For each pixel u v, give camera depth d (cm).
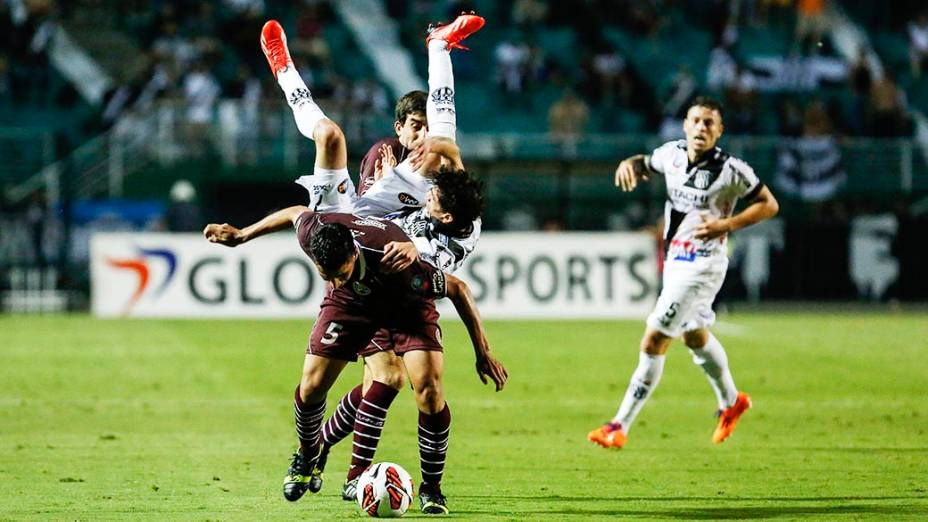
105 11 5181
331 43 5406
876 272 4375
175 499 1326
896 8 5812
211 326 3641
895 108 5009
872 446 1742
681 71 5062
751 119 5025
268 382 2420
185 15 5088
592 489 1410
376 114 4491
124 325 3647
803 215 4719
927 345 3147
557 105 4972
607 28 5678
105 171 4444
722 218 1642
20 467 1533
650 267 3716
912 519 1234
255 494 1359
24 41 4878
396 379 1257
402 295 1223
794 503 1323
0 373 2538
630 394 1628
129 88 4650
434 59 1405
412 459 1614
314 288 3628
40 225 4188
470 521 1221
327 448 1341
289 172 4494
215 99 4588
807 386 2422
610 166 4659
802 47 5628
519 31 5581
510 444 1755
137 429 1861
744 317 3997
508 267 3684
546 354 2959
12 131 4806
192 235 3628
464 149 4678
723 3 5719
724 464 1591
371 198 1338
